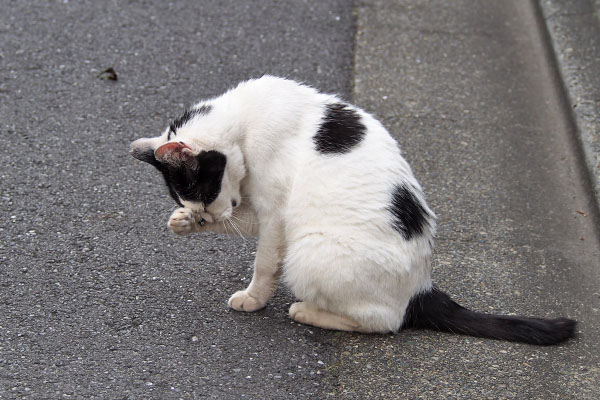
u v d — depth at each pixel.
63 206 2.52
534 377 2.21
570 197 2.63
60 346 2.21
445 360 2.23
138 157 2.26
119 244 2.44
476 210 2.59
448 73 3.03
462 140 2.79
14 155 2.65
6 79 2.89
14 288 2.32
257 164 2.24
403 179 2.26
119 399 2.12
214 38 3.11
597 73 2.92
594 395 2.18
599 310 2.36
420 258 2.26
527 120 2.86
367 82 2.97
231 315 2.30
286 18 3.23
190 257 2.42
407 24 3.23
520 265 2.45
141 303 2.31
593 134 2.71
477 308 2.35
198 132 2.22
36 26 3.10
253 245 2.46
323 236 2.22
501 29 3.23
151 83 2.91
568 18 3.16
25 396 2.12
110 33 3.10
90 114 2.79
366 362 2.22
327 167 2.24
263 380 2.17
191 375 2.17
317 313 2.28
